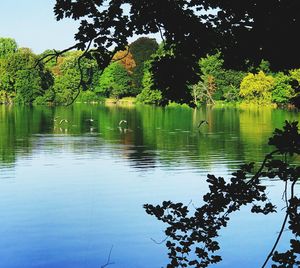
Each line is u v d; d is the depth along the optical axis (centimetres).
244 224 1404
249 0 459
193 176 2194
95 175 2220
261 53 475
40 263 1150
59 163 2586
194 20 495
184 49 509
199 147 3262
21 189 1912
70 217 1510
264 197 492
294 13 437
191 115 6325
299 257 938
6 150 3108
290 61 457
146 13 492
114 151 3070
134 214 1543
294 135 471
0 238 1312
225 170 2356
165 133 4197
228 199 495
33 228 1397
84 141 3631
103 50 507
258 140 3644
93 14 494
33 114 6450
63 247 1253
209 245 510
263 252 1200
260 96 8081
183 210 514
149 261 1162
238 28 479
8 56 8862
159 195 1817
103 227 1402
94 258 1175
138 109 7644
